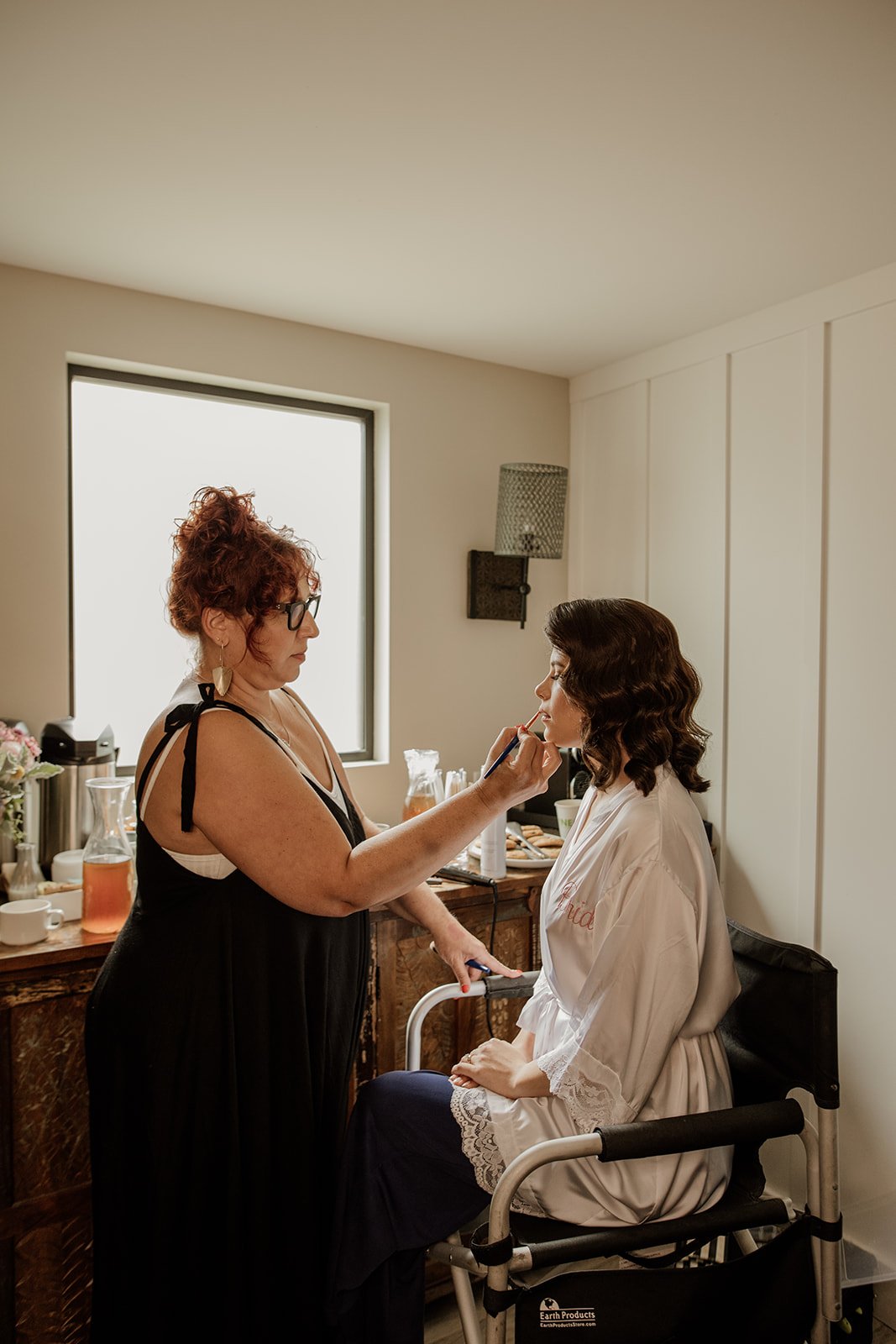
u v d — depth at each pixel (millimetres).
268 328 2344
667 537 2576
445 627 2668
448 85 1347
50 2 1160
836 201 1712
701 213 1764
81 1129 1675
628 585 2709
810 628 2180
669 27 1212
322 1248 1364
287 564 1308
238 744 1240
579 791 2451
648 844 1259
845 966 2119
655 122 1447
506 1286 1126
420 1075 1428
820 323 2141
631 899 1239
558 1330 1142
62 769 1942
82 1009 1667
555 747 1352
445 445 2646
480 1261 1132
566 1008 1347
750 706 2342
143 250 1948
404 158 1564
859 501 2078
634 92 1365
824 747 2158
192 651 1404
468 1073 1380
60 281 2082
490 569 2709
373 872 1265
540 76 1321
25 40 1238
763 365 2291
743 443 2346
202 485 2375
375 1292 1351
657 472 2602
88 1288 1694
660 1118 1220
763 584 2301
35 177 1634
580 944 1316
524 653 2828
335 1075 1390
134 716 2295
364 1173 1335
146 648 2303
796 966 1316
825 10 1179
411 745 2617
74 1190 1672
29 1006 1621
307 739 1514
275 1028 1304
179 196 1704
